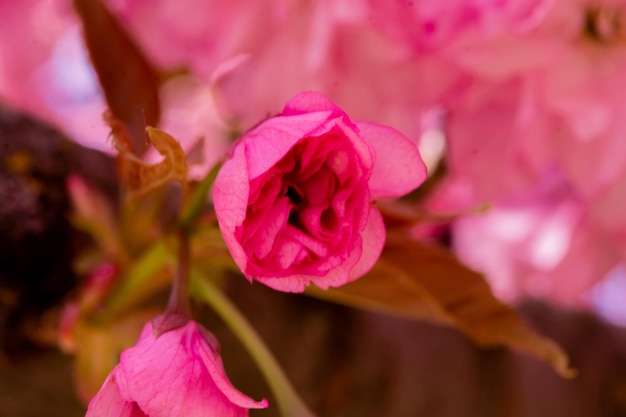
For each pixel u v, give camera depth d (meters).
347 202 0.17
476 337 0.23
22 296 0.25
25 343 0.26
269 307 0.30
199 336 0.18
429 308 0.22
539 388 0.34
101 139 0.21
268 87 0.24
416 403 0.31
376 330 0.32
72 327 0.24
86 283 0.25
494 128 0.25
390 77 0.24
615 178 0.25
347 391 0.31
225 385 0.17
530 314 0.36
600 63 0.24
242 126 0.25
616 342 0.38
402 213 0.21
